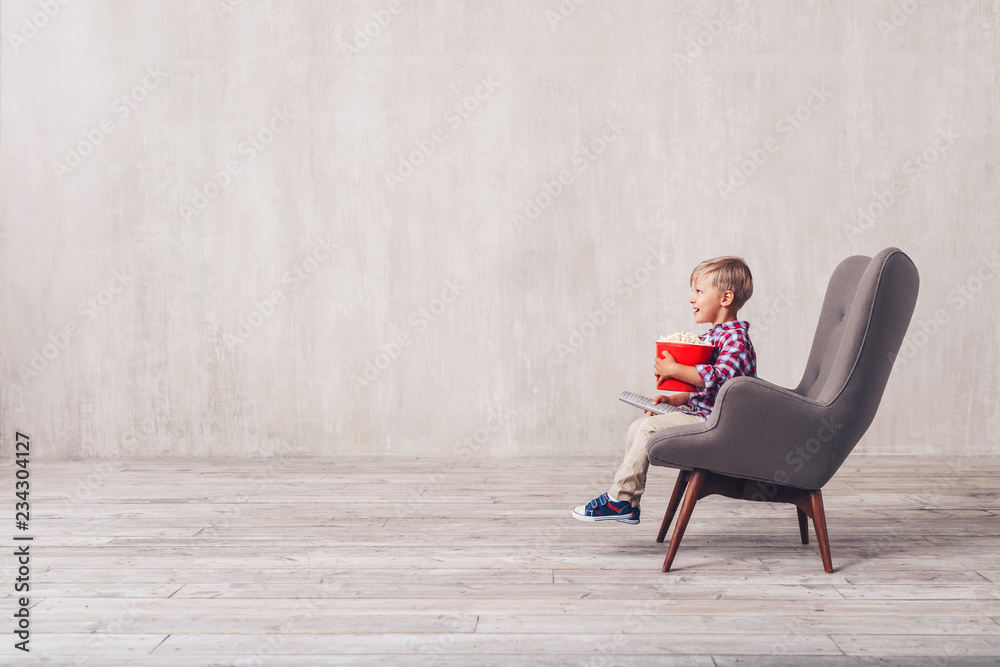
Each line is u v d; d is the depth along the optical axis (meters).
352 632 1.43
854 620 1.47
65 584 1.70
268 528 2.17
